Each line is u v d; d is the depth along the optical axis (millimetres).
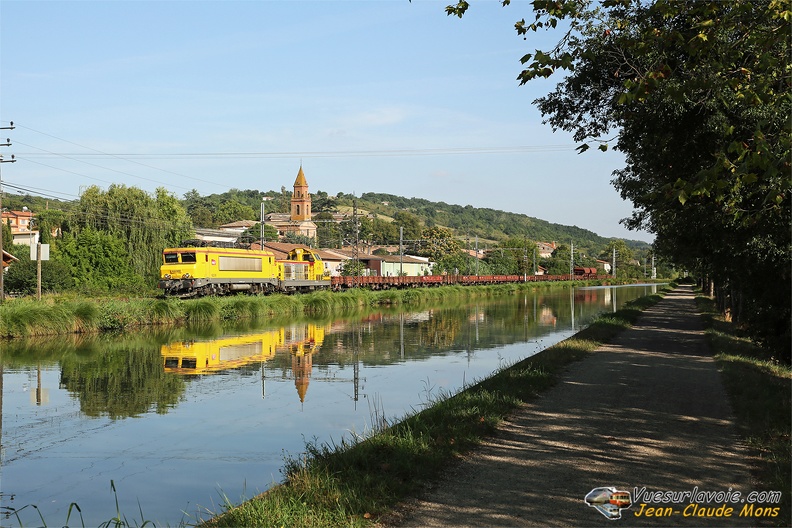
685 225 17938
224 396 17359
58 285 46031
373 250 127375
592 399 14008
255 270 55875
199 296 48625
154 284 57094
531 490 8055
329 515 7211
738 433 10875
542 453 9719
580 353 22062
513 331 36562
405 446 9766
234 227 129000
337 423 14094
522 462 9266
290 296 52719
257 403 16391
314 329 37531
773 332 18719
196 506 9258
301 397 17109
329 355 25891
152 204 61688
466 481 8438
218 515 7766
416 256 127125
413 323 42094
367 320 44812
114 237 55625
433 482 8422
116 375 20812
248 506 7629
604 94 16734
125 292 48281
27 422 14430
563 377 17125
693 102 12828
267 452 11945
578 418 12117
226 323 41312
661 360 20766
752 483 8266
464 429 10875
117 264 52938
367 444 9938
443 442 10102
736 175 7750
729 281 22531
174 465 11242
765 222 13375
